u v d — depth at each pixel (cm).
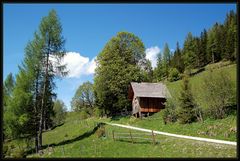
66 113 13125
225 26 12375
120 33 7806
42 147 4622
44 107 4756
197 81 7019
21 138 4538
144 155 2905
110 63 7525
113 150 3338
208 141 3170
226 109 4025
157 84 6762
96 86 7725
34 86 4631
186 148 2898
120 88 7369
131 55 7794
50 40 4656
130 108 7662
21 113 4466
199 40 12319
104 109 7988
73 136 5384
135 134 4097
